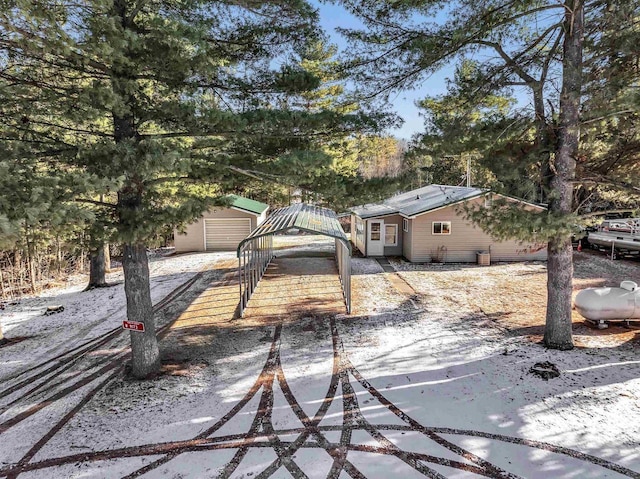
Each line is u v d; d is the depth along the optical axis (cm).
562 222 691
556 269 771
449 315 1013
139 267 698
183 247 2189
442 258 1741
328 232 1023
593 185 768
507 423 544
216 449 505
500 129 755
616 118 659
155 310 1134
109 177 502
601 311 867
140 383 688
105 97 513
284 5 607
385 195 703
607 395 601
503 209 775
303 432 539
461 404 596
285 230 1007
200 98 663
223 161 654
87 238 610
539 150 729
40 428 560
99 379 713
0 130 553
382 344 834
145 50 544
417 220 1723
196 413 589
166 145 600
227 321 1019
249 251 1208
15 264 1498
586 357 734
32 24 434
